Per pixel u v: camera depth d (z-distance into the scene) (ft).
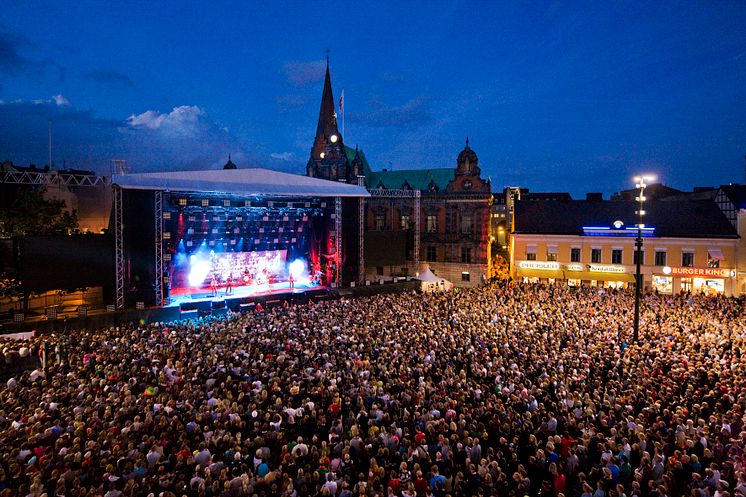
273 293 164.04
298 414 59.72
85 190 199.31
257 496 42.60
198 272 173.37
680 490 46.85
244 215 172.96
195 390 64.75
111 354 83.35
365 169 284.41
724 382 66.74
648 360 80.28
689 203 198.70
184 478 44.86
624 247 190.60
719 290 177.27
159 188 139.44
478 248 218.59
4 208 149.07
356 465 51.13
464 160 219.61
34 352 88.74
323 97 313.12
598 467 48.73
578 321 110.73
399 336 93.45
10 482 44.80
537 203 217.97
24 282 126.72
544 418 59.47
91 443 48.44
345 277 192.65
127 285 139.64
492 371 76.48
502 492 44.68
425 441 53.62
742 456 48.70
